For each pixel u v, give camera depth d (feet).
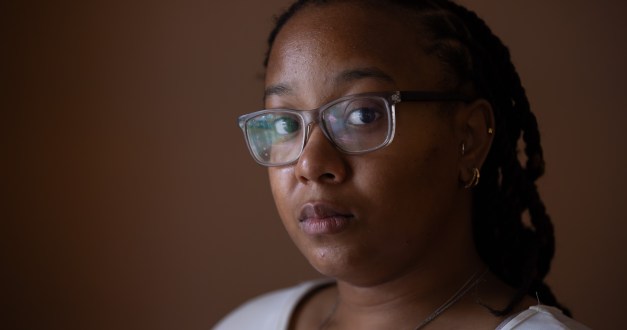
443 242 2.58
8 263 4.68
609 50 4.09
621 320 4.15
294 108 2.45
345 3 2.49
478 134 2.60
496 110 2.71
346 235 2.36
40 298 4.68
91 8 4.67
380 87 2.34
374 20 2.42
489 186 2.81
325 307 3.19
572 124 4.16
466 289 2.62
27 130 4.69
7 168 4.69
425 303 2.60
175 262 4.73
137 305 4.72
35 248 4.69
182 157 4.69
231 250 4.70
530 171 2.96
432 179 2.41
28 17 4.67
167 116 4.69
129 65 4.68
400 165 2.33
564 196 4.19
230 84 4.62
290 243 4.67
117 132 4.70
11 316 4.67
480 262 2.77
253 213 4.68
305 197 2.38
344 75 2.34
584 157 4.15
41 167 4.70
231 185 4.68
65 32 4.68
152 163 4.70
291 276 4.66
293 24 2.57
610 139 4.11
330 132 2.35
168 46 4.67
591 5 4.11
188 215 4.71
